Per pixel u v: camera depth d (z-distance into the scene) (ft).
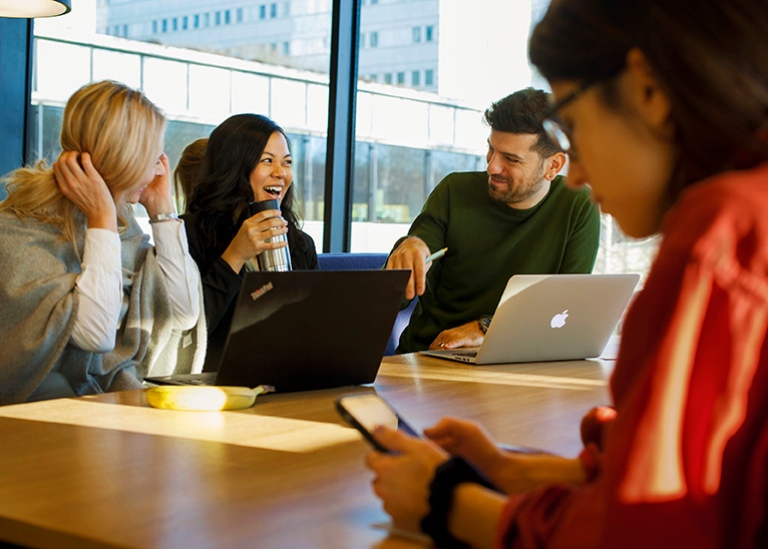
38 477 3.63
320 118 14.75
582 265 9.42
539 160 8.99
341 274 5.39
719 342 2.08
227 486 3.56
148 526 3.07
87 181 6.73
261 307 5.17
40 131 14.02
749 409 2.12
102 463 3.86
